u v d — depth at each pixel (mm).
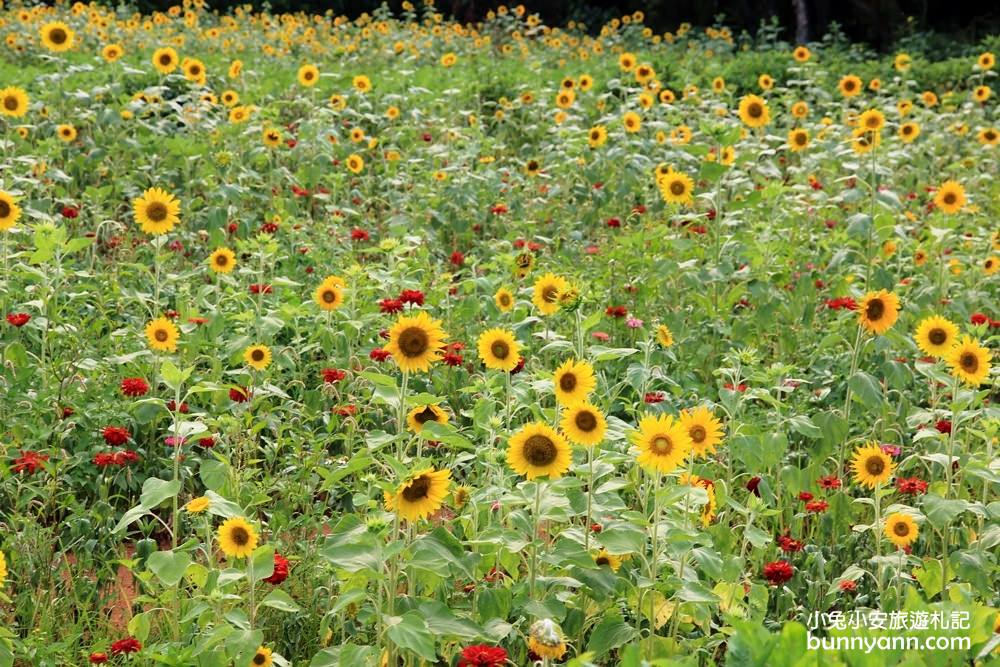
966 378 4418
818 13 24844
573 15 25938
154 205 5953
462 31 20625
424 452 5223
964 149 11852
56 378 5273
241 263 7328
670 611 3801
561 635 3213
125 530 4645
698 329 6754
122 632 3969
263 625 3893
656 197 9094
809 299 6641
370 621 3439
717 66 16859
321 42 18953
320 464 4941
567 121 10805
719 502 4215
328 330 5738
